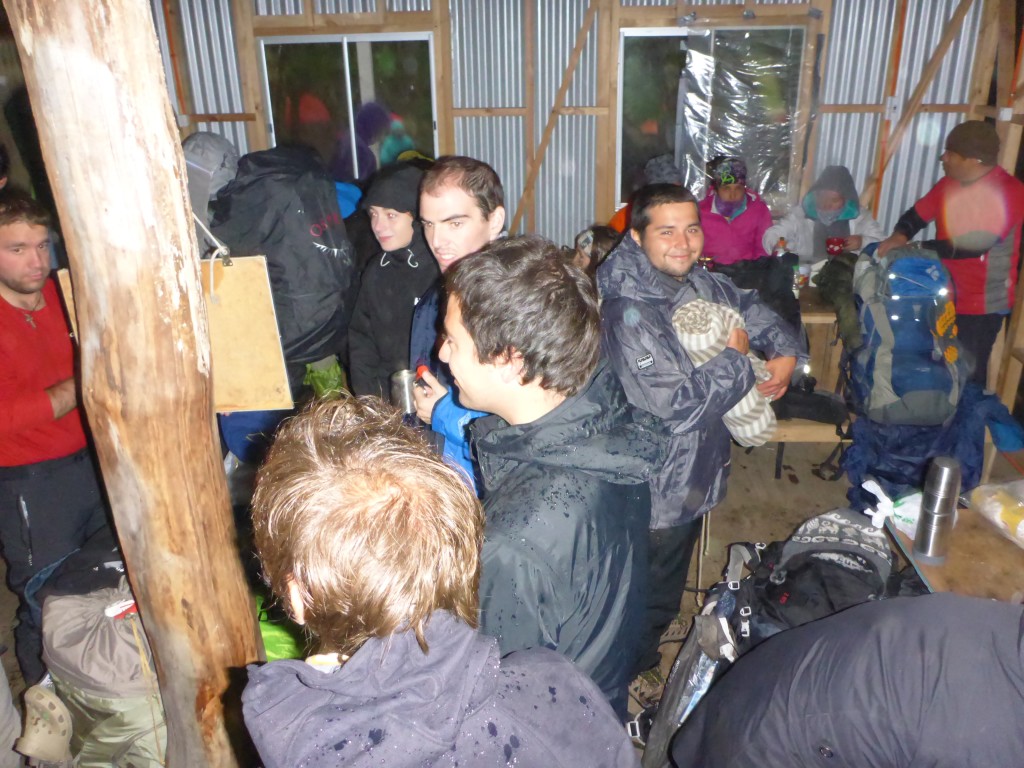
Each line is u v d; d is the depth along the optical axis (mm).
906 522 2232
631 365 2035
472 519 856
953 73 5309
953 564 2043
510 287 1216
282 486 811
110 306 1261
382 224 2559
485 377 1269
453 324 1284
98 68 1130
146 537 1438
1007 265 3795
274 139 5953
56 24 1102
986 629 1158
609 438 1278
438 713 763
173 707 1635
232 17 5609
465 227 2035
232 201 2307
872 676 1174
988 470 3723
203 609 1522
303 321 2426
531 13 5422
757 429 2410
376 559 750
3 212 2105
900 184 5637
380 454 835
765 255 4605
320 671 769
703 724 1455
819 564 2150
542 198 5988
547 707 889
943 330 3125
